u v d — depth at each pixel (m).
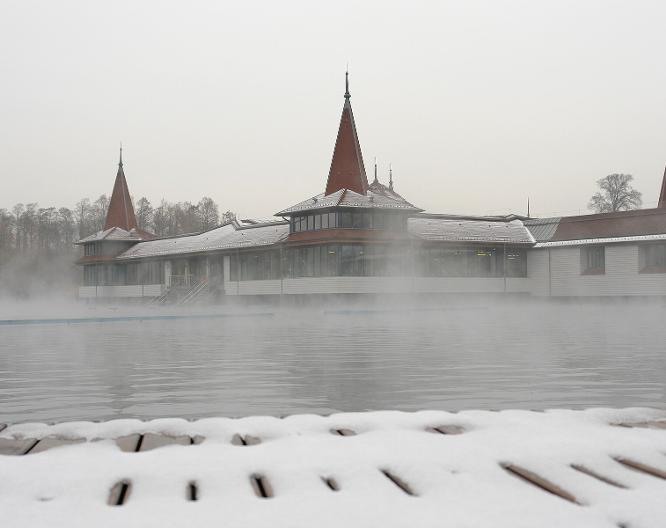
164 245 52.75
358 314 33.06
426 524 2.56
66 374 10.14
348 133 43.12
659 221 39.62
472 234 43.91
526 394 7.84
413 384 8.73
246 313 31.09
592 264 42.53
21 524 2.61
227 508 2.79
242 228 48.19
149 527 2.57
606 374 9.65
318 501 2.87
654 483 3.16
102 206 107.56
